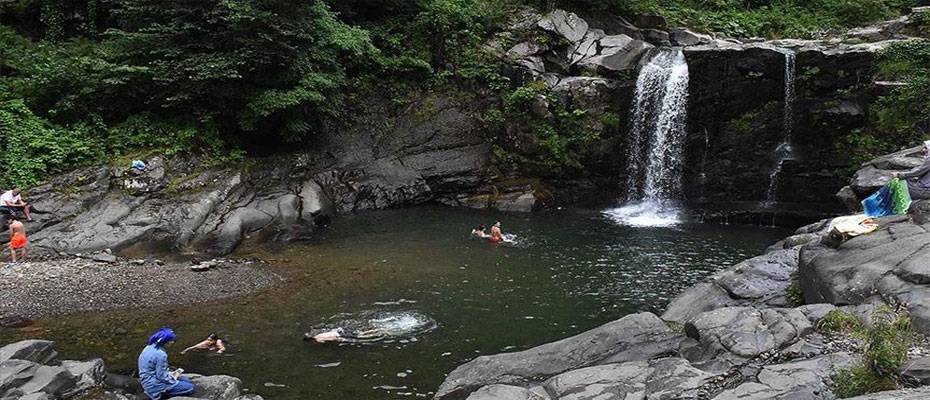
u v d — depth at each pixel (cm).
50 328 1209
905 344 679
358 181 2342
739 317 853
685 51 2383
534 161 2456
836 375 698
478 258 1719
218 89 2088
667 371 771
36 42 2458
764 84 2336
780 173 2348
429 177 2409
